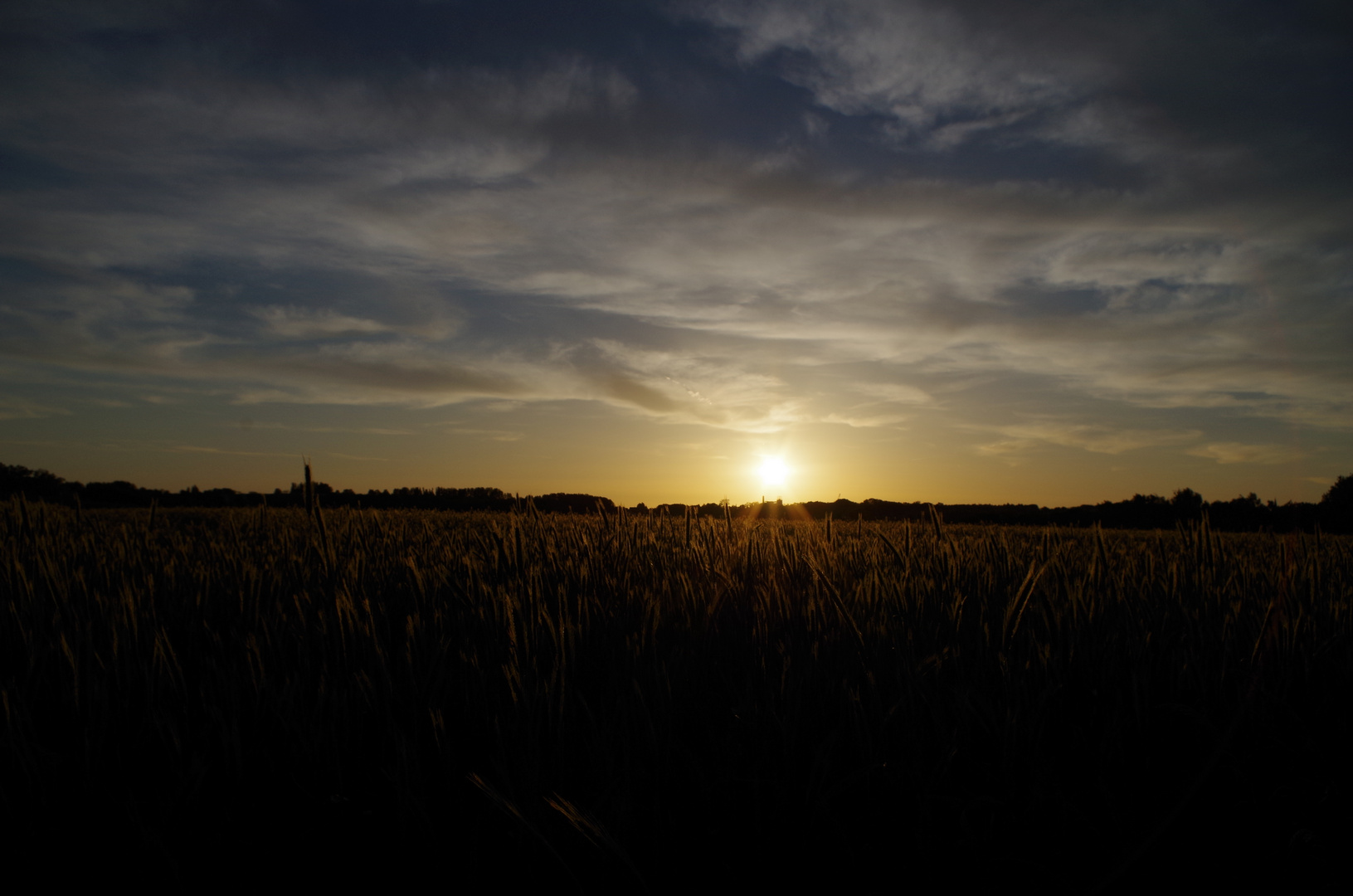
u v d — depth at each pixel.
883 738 1.55
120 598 2.32
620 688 1.69
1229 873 1.38
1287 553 2.98
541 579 2.82
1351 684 2.01
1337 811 1.51
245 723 1.72
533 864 1.32
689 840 1.43
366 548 3.89
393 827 1.43
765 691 1.74
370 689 1.76
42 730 1.70
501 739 1.45
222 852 1.38
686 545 4.10
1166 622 2.34
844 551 4.16
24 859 1.34
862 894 1.36
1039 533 8.11
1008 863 1.39
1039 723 1.65
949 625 2.30
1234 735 1.69
